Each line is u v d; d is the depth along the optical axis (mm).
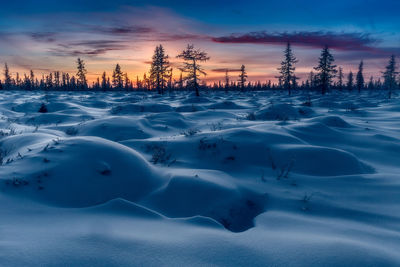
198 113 14289
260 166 5465
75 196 3473
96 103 22234
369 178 4621
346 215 3363
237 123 10539
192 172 4621
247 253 2242
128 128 9109
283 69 52094
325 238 2518
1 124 10383
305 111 15352
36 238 2258
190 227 2797
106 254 2094
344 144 7641
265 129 7594
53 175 3658
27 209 2961
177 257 2137
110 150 4410
